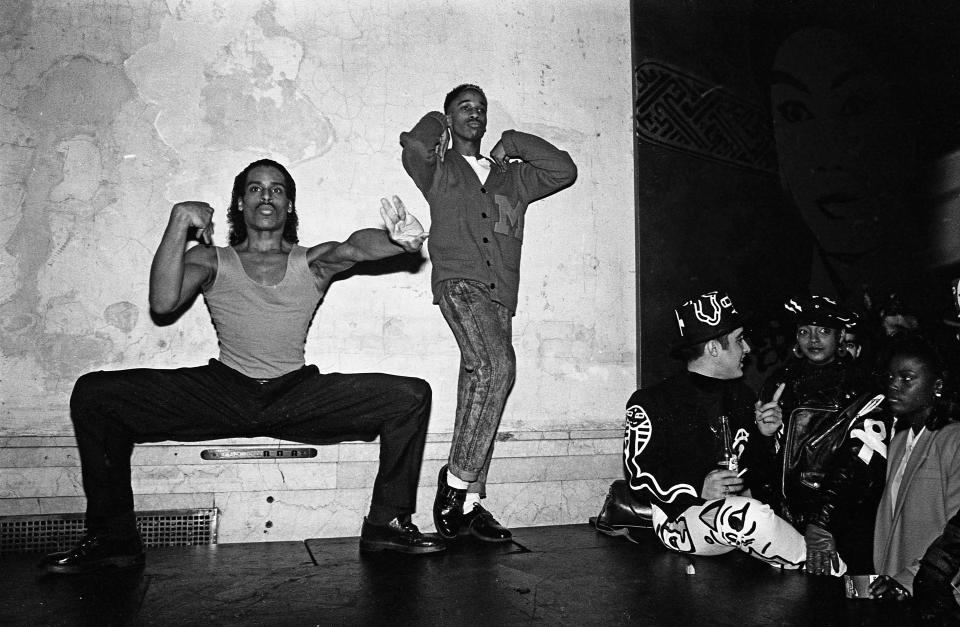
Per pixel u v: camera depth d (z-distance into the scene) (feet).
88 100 13.03
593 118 15.43
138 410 11.00
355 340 13.83
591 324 15.16
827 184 16.20
